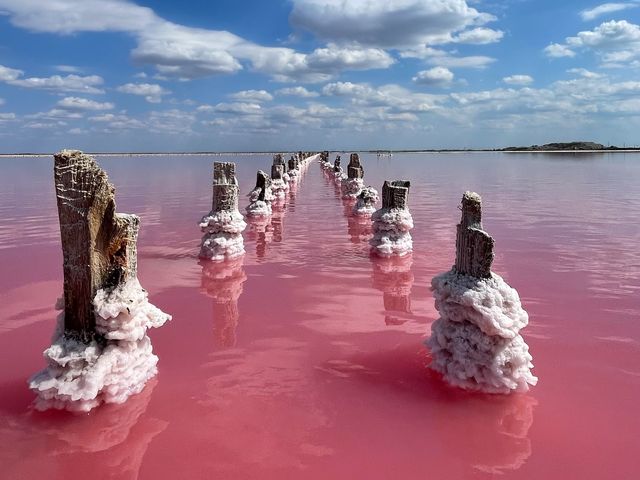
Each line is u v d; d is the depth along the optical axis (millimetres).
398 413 4156
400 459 3578
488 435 3852
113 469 3465
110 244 4309
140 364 4527
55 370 4133
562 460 3557
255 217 14805
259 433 3885
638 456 3588
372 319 6383
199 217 14648
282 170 21812
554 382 4664
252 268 8930
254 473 3424
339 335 5852
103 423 3994
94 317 4250
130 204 17750
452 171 37844
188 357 5234
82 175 4129
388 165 49969
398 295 7371
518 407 4242
